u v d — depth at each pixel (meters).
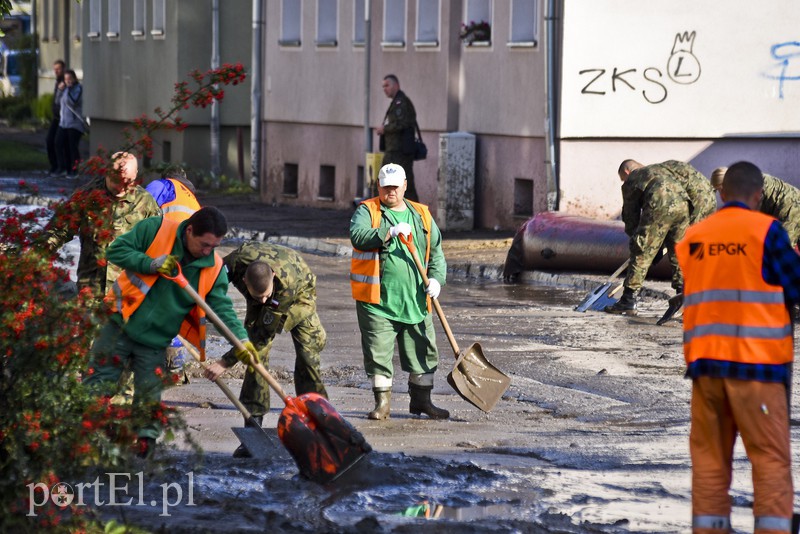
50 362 14.69
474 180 60.84
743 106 56.72
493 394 25.08
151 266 18.80
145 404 15.35
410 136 58.91
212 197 80.06
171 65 86.38
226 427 23.47
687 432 23.73
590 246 46.44
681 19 55.91
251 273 21.62
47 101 128.88
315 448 18.73
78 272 24.14
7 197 70.38
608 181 56.03
